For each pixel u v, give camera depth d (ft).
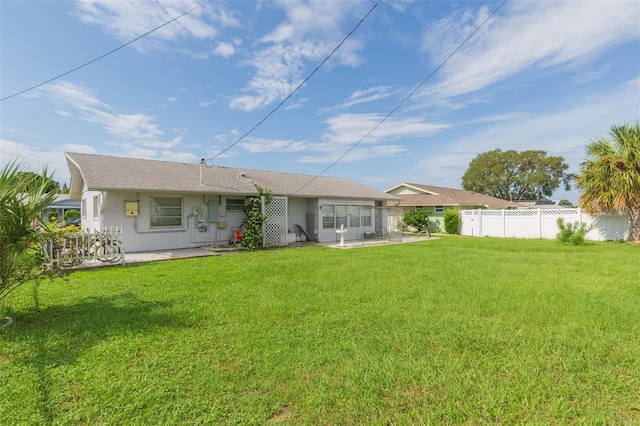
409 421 6.64
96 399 7.29
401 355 9.61
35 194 13.23
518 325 12.21
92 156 38.14
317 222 50.62
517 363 9.08
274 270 24.04
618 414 6.82
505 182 145.79
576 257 30.86
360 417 6.77
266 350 9.95
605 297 16.02
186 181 38.70
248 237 39.34
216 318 12.96
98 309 14.20
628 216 45.93
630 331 11.52
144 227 35.73
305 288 18.13
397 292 17.20
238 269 24.57
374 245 45.55
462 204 77.51
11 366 8.89
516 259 29.68
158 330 11.59
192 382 8.04
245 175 49.16
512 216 60.75
